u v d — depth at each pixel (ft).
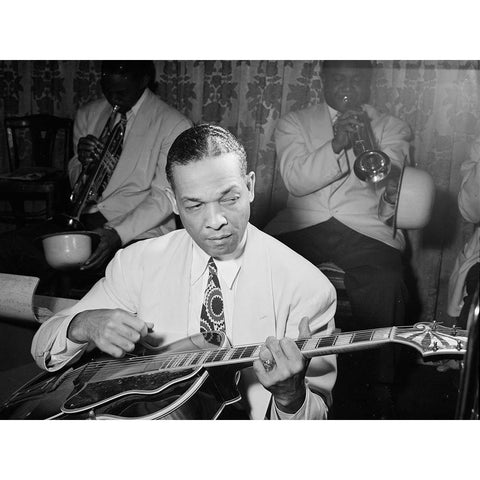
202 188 5.93
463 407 3.01
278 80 8.09
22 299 7.14
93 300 6.38
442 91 7.89
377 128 7.90
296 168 7.97
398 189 7.77
